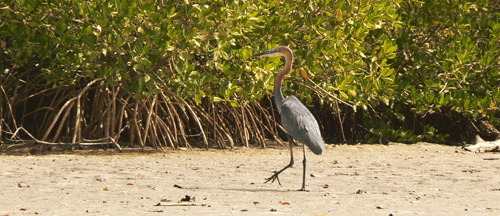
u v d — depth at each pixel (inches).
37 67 658.8
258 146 709.9
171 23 540.7
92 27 552.7
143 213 264.2
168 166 491.8
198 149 662.5
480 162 547.8
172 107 648.4
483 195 341.4
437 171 471.5
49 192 334.3
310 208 286.4
